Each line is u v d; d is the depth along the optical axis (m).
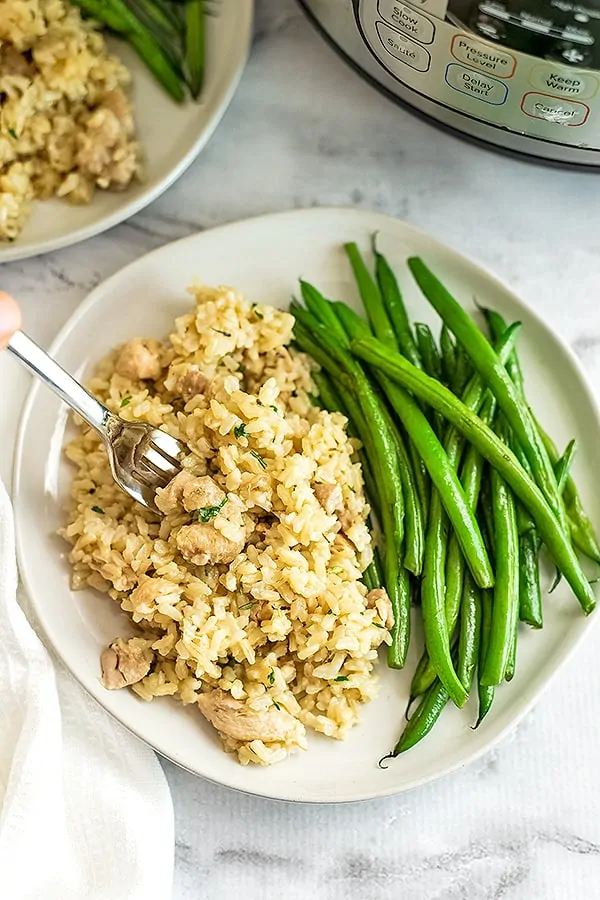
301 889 0.54
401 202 0.61
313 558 0.52
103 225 0.57
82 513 0.54
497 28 0.49
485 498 0.55
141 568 0.52
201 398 0.54
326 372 0.57
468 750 0.52
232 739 0.52
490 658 0.52
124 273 0.57
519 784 0.55
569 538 0.54
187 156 0.57
